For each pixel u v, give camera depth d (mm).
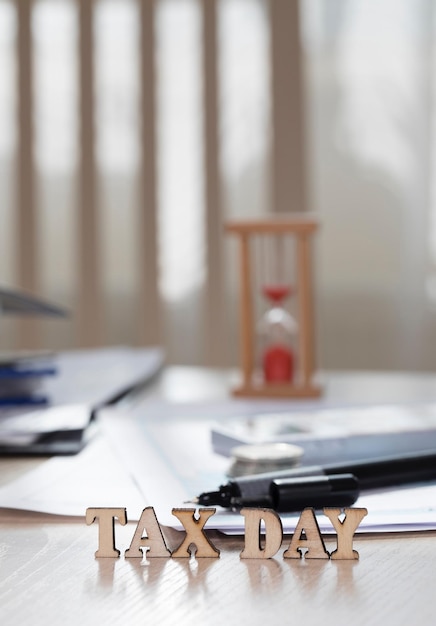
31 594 398
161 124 3246
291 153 3168
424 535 493
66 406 939
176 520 489
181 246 3234
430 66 3121
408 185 3145
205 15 3219
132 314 3268
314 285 3176
